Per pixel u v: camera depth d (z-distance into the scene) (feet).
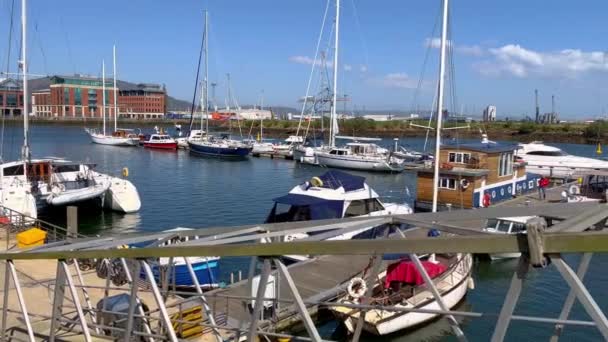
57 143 281.33
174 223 93.20
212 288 49.26
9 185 84.28
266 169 179.42
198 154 222.28
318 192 70.49
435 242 11.05
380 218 18.20
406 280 45.03
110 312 26.03
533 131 369.50
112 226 90.07
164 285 30.04
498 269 61.62
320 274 51.96
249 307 40.42
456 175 88.33
